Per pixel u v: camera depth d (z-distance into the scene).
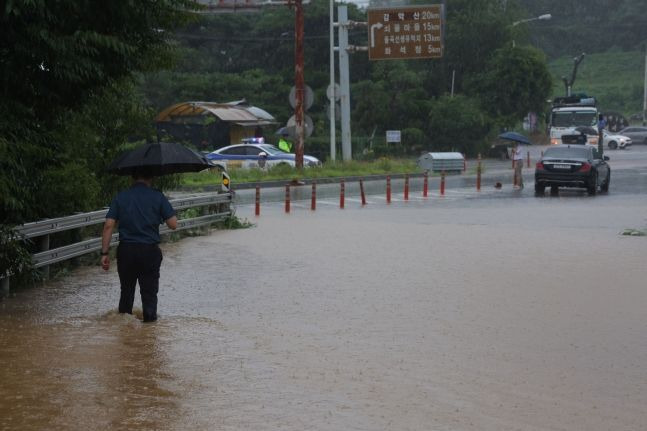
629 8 184.00
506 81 100.12
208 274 19.59
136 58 17.17
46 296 16.84
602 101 156.75
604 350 12.74
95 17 16.03
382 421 9.46
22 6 14.62
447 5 107.94
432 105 95.31
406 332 13.85
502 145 93.00
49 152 16.17
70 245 19.28
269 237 26.86
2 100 15.62
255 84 94.38
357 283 18.41
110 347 12.65
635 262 21.39
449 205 41.38
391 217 34.53
